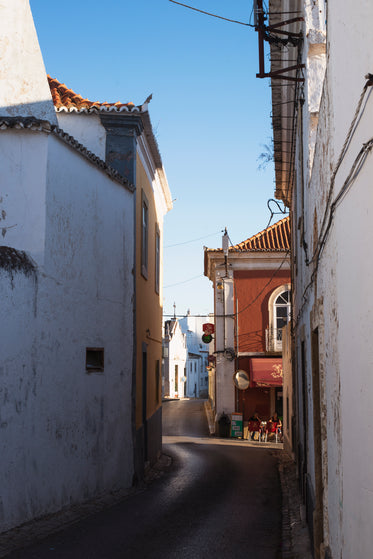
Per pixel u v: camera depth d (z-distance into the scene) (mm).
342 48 4203
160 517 9008
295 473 14188
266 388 28750
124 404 12070
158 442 17766
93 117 13695
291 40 9180
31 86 10367
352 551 3943
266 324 29312
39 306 8641
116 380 11680
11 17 10227
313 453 7207
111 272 11656
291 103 11828
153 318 17219
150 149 15719
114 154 13602
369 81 3188
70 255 9766
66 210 9648
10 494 7707
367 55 3328
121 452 11766
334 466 4996
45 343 8789
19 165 8844
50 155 9086
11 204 8727
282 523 8867
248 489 12180
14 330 8008
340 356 4543
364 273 3445
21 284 8219
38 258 8750
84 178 10430
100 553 6742
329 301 5359
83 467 9953
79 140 13695
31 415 8305
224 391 28984
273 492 11859
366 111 3334
